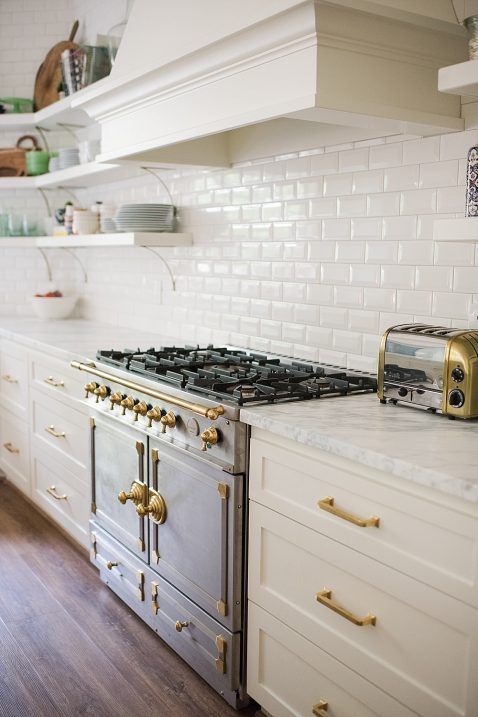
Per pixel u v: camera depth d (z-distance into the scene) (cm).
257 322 349
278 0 222
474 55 212
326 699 215
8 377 454
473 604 168
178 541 275
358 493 197
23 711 255
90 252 512
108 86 326
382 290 282
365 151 283
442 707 178
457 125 247
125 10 430
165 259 421
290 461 220
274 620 233
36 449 423
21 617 316
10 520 425
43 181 484
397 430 209
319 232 308
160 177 418
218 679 260
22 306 543
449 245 255
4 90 516
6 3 509
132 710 256
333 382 265
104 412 321
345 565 203
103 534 338
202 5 281
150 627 307
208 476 252
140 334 434
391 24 233
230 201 361
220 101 269
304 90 228
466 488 163
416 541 181
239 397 240
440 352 221
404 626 187
